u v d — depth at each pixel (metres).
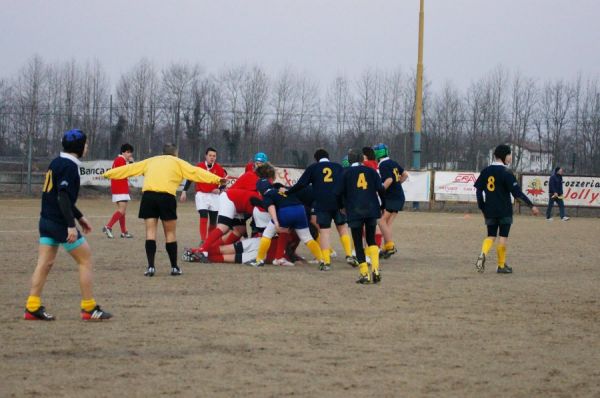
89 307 13.41
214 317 13.91
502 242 21.31
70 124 67.50
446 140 70.12
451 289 18.02
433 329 13.22
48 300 15.32
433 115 70.38
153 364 10.46
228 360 10.74
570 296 17.31
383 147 24.33
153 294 16.42
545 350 11.80
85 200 57.59
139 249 25.41
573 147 68.50
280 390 9.30
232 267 21.47
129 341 11.84
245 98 70.38
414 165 58.50
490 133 69.88
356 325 13.42
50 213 13.03
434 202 57.50
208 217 26.30
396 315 14.47
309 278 19.44
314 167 21.39
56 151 67.38
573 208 58.28
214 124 69.00
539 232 38.22
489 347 11.92
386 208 23.95
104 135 67.81
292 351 11.34
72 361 10.56
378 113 71.25
